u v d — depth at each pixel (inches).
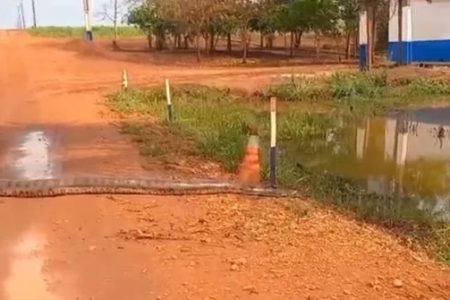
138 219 337.1
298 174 508.1
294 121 843.4
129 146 562.3
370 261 286.0
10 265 271.0
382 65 1480.1
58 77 1318.9
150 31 1888.5
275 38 2455.7
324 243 306.0
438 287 261.3
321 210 377.1
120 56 1726.1
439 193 503.8
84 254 284.5
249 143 442.0
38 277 258.4
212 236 309.3
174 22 1759.4
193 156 528.7
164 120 728.3
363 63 1421.0
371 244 315.0
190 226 325.4
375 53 1804.9
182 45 1968.5
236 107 960.3
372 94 1200.8
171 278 256.7
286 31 1930.4
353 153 676.7
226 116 816.3
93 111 813.9
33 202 369.7
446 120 930.7
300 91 1156.5
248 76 1270.9
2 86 1160.8
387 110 1037.8
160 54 1793.8
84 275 260.5
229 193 397.7
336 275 263.3
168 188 393.4
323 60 1770.4
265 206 369.1
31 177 428.5
